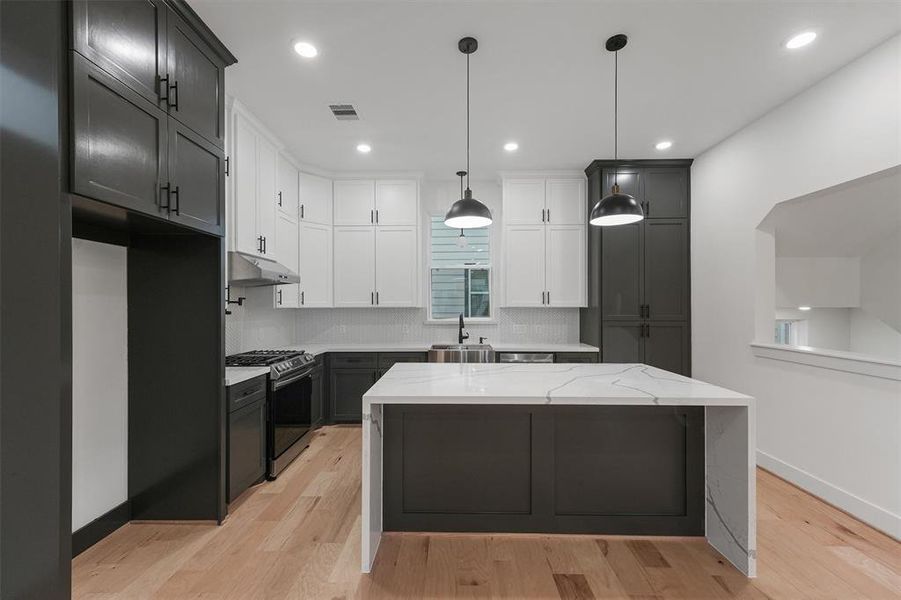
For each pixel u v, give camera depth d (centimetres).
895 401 221
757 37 224
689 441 219
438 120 326
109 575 187
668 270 412
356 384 430
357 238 453
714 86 274
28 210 145
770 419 306
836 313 389
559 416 221
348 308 475
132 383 234
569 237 445
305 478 297
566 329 480
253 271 286
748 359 330
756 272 323
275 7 204
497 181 488
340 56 243
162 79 192
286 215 387
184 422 233
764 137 314
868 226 317
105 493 220
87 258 211
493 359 405
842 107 251
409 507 224
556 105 301
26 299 146
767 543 213
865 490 235
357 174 450
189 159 212
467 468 223
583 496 221
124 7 171
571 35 224
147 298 234
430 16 210
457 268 495
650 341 411
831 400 256
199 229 219
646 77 264
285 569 192
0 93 146
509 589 179
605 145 374
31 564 145
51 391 145
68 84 147
